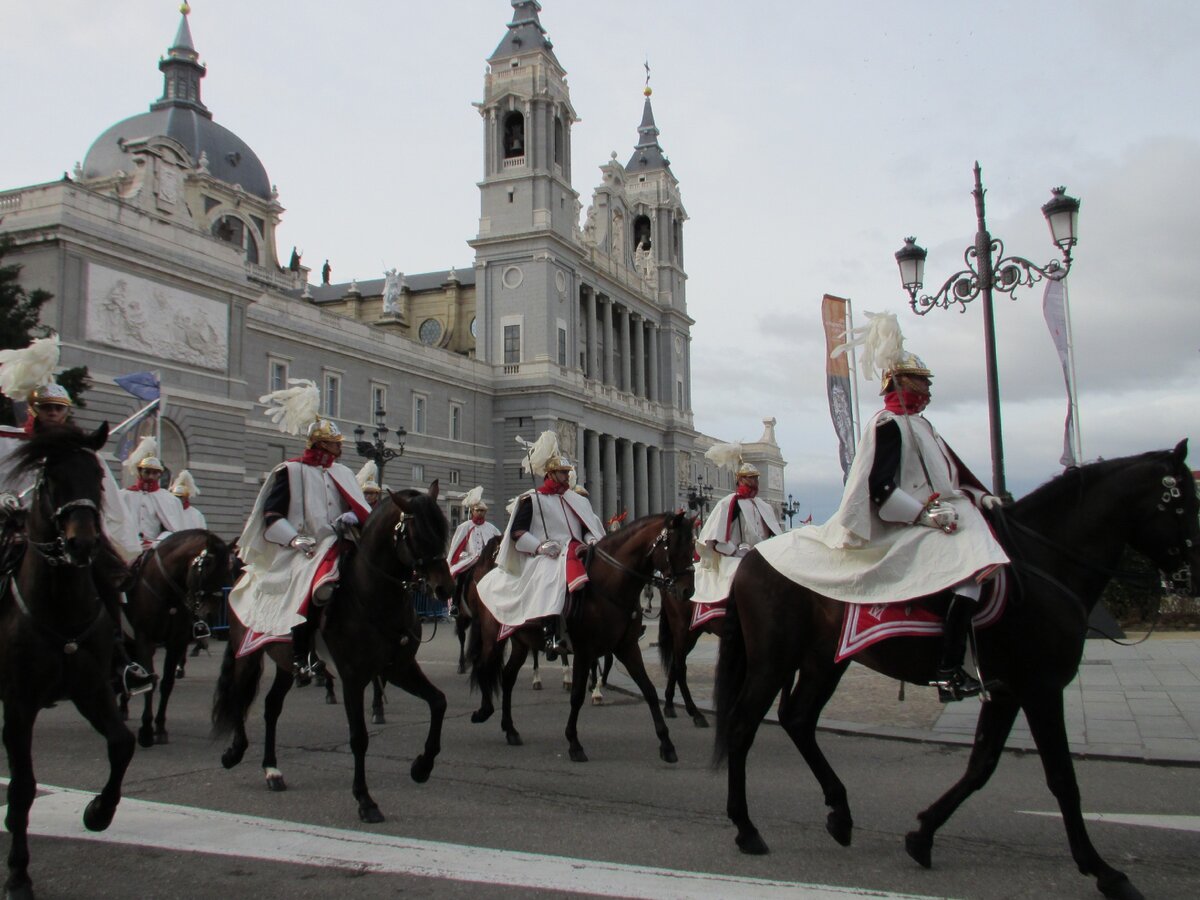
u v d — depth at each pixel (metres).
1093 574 6.52
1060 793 5.94
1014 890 5.78
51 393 7.72
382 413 36.72
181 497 17.09
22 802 5.87
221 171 75.81
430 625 33.41
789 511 82.81
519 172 68.69
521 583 10.99
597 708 13.99
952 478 6.80
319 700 14.95
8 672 6.09
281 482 8.88
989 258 16.42
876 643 6.56
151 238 35.34
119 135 75.62
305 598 8.09
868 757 10.02
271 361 45.78
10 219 32.19
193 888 5.93
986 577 6.02
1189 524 6.27
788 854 6.51
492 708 11.59
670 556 9.98
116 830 7.18
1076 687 14.00
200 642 17.11
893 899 5.60
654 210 92.12
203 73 80.94
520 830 7.16
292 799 8.18
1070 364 19.94
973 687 6.19
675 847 6.68
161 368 35.59
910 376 6.88
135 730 11.86
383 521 7.86
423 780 8.47
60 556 6.12
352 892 5.82
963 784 6.35
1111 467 6.56
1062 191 15.74
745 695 6.84
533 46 69.94
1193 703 12.48
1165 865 6.26
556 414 66.56
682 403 91.88
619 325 84.81
